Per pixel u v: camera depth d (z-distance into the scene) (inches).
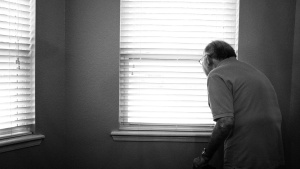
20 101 71.5
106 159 81.6
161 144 81.0
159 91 81.0
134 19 80.5
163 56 80.9
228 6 80.0
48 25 75.7
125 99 81.6
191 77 80.5
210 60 62.5
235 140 56.3
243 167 56.0
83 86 80.3
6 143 66.4
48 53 76.1
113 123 80.7
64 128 81.2
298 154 76.2
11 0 68.8
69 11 79.1
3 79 67.5
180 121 81.6
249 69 58.6
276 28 77.1
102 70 79.7
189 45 80.6
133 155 81.4
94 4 78.9
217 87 54.8
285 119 78.3
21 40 71.3
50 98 77.3
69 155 81.7
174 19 80.1
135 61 81.1
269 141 55.8
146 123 82.0
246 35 77.4
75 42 79.4
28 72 73.5
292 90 77.2
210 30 80.4
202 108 81.1
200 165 58.5
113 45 79.1
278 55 77.4
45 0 74.7
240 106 55.3
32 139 72.1
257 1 77.1
